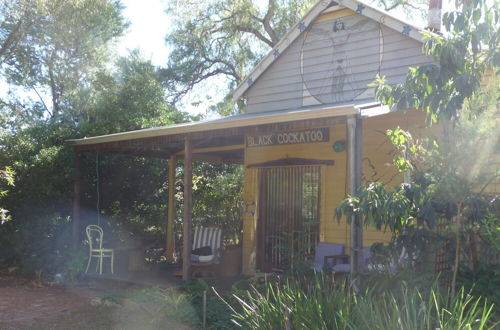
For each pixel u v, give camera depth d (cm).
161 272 1082
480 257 639
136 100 1537
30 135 1249
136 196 1365
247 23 2242
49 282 1006
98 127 1321
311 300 458
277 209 1030
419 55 984
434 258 612
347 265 811
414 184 508
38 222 1154
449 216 519
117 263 1155
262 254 1036
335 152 966
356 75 1066
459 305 437
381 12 1016
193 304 751
